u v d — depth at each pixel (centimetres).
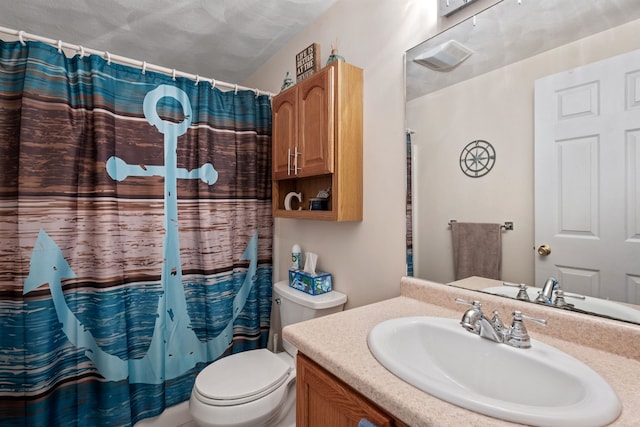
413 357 93
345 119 142
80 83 148
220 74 245
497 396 80
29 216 137
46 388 140
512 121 98
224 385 139
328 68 141
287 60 202
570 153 87
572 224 87
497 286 103
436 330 96
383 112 140
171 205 174
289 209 181
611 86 80
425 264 125
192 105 180
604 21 81
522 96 96
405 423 64
